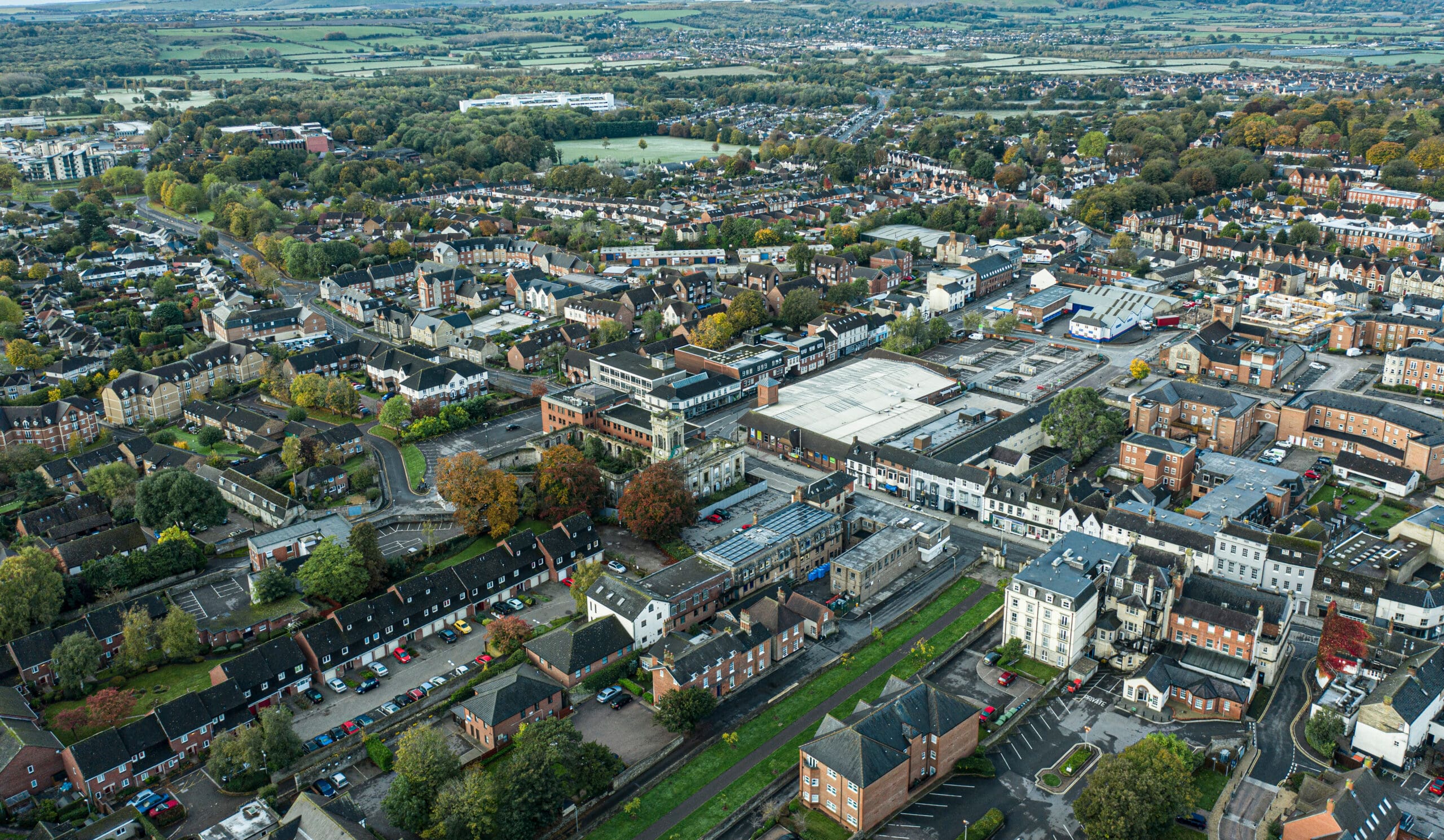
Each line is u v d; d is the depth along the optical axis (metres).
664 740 193.62
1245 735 190.12
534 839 170.38
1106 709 199.62
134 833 171.00
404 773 173.88
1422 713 181.75
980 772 182.38
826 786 173.75
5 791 179.62
